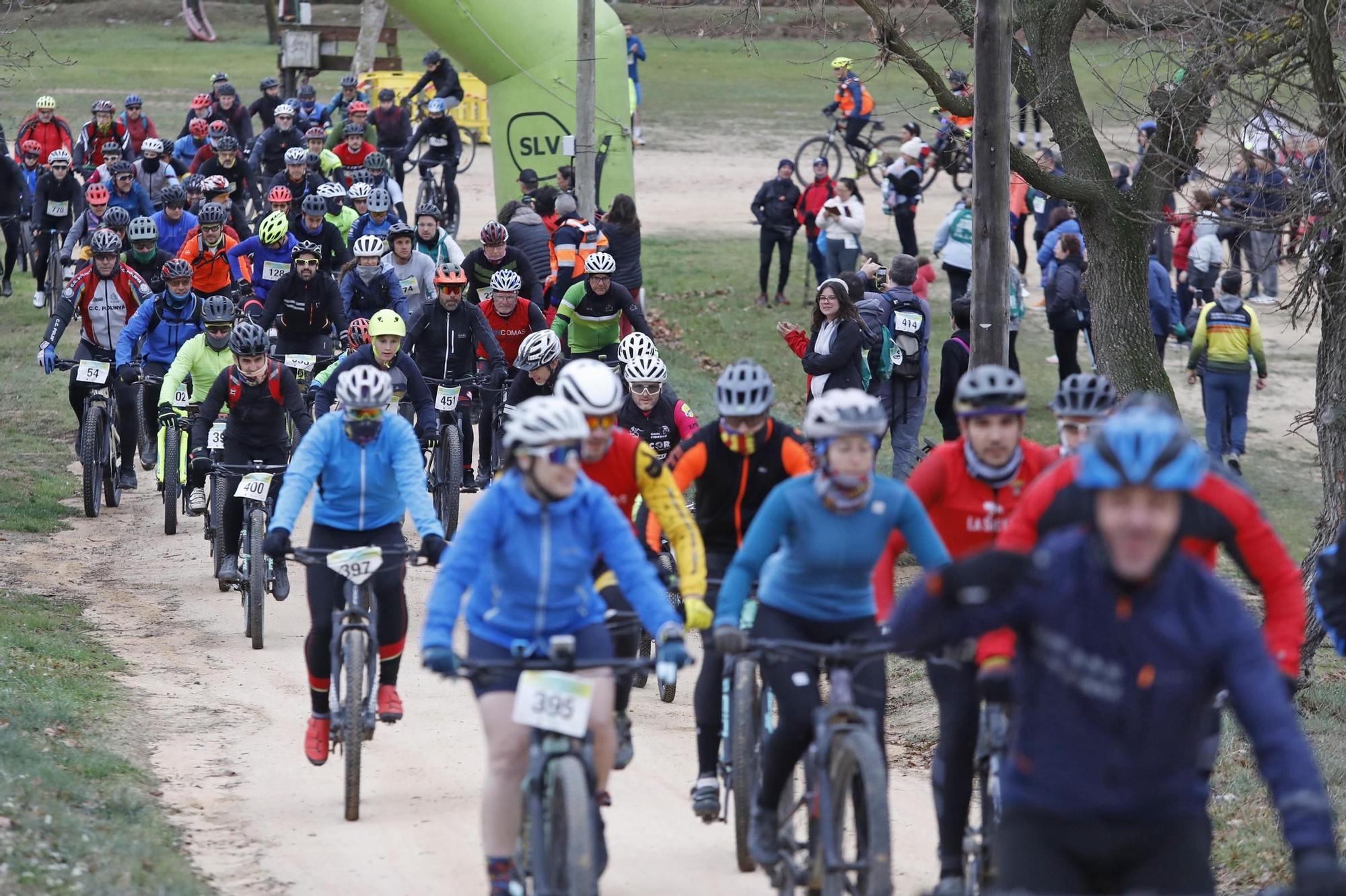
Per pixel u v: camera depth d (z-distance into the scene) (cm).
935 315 7100
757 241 8300
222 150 6462
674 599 3306
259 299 4619
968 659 1612
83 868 1802
